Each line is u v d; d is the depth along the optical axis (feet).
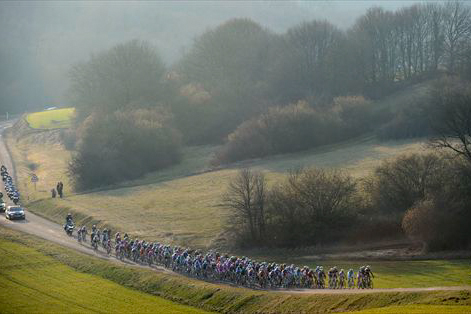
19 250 582.35
